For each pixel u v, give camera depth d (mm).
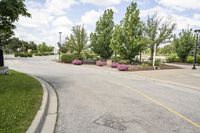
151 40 37062
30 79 13500
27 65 30375
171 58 40375
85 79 15992
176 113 7336
